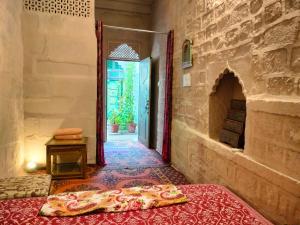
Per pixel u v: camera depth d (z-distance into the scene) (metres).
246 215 1.40
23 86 3.01
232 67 1.97
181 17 3.15
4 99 2.30
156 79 4.49
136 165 3.43
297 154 1.31
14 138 2.64
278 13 1.45
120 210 1.42
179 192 1.68
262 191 1.58
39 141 3.14
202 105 2.57
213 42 2.29
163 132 3.78
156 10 4.47
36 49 3.03
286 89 1.40
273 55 1.50
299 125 1.29
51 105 3.15
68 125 3.24
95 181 2.78
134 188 1.75
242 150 1.92
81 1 3.15
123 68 6.99
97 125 3.36
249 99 1.73
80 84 3.24
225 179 2.06
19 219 1.31
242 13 1.83
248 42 1.75
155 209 1.45
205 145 2.44
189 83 2.89
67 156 3.18
